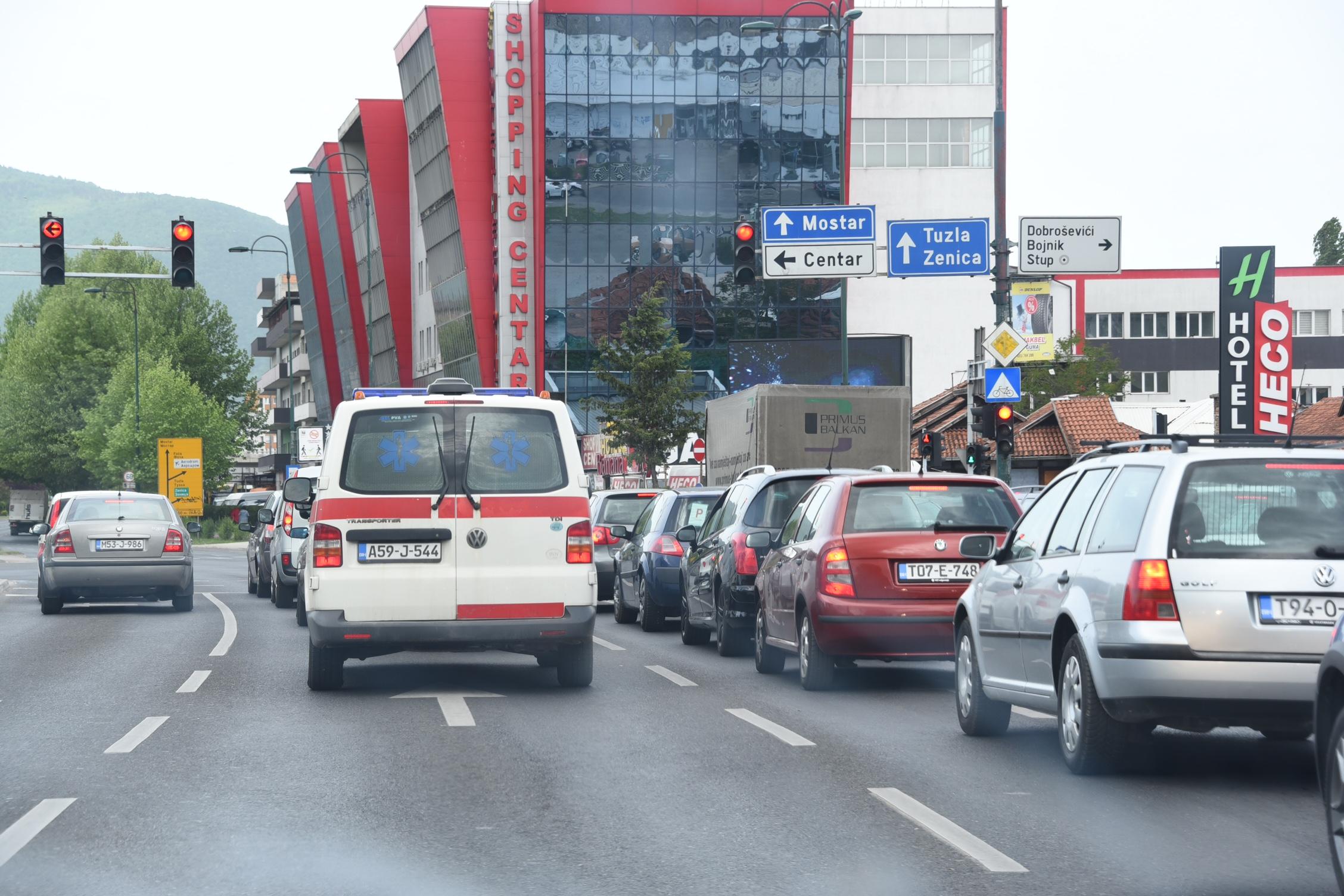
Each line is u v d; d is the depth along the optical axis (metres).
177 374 98.00
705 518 21.56
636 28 82.81
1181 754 9.96
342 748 10.25
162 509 25.86
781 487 17.28
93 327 107.94
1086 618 8.87
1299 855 6.91
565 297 83.12
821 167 84.06
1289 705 8.30
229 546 80.50
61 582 24.81
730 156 83.62
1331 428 60.03
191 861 6.85
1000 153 28.05
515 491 13.41
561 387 83.19
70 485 107.00
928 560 13.51
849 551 13.55
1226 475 8.60
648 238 83.50
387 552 13.23
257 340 160.38
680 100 83.25
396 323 99.12
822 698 13.39
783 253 31.75
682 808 8.08
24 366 108.25
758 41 83.44
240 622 23.28
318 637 13.13
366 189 101.62
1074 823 7.66
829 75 83.81
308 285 122.38
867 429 27.84
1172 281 105.12
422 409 13.43
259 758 9.83
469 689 13.96
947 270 31.62
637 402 57.28
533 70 83.31
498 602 13.32
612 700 13.14
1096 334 105.19
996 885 6.36
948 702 13.06
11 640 19.78
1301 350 105.56
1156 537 8.52
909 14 94.44
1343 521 8.50
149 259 112.06
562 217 83.00
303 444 60.03
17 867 6.75
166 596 25.95
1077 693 9.03
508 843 7.21
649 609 21.50
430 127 87.75
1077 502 9.73
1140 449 9.33
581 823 7.68
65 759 9.80
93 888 6.36
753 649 17.48
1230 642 8.34
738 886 6.37
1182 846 7.11
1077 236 27.95
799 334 84.31
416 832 7.48
